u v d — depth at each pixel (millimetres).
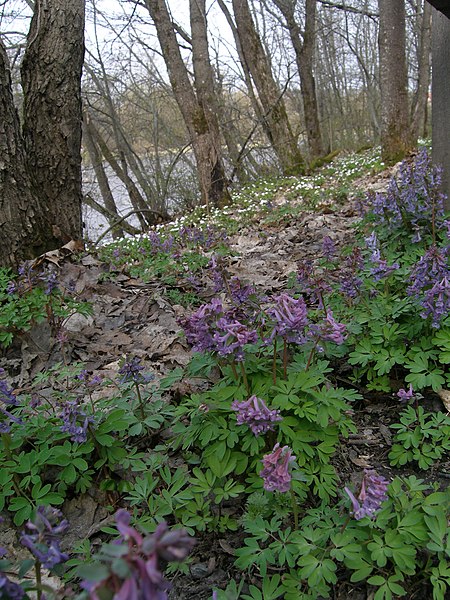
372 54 28062
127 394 3371
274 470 2098
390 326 3592
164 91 21469
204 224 10828
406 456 2938
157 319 5316
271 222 9547
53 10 6500
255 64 17562
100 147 21141
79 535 2781
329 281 4605
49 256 6055
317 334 2764
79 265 6281
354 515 2172
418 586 2240
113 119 19250
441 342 3229
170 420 3424
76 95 6887
